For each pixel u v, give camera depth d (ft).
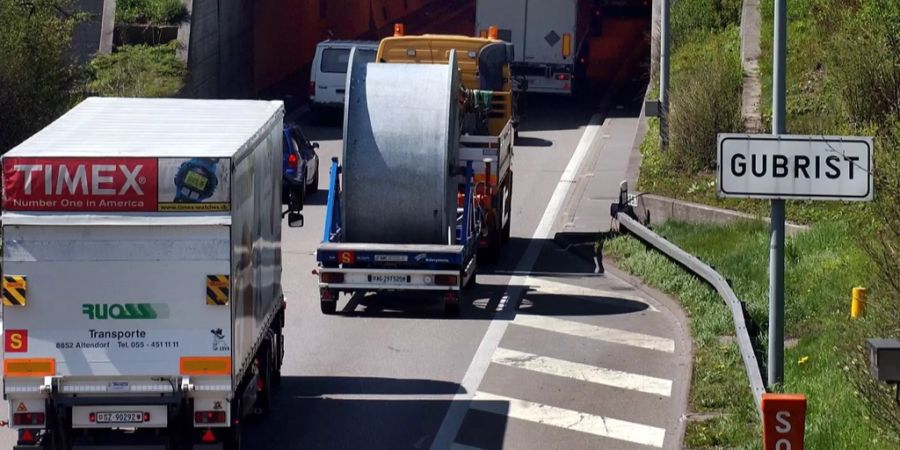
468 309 211.41
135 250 124.98
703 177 284.20
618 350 185.78
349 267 203.41
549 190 322.55
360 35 559.38
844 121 239.50
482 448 144.66
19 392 125.70
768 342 159.22
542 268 244.01
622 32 538.47
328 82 418.51
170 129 140.87
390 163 208.95
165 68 367.45
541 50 451.53
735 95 302.45
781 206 141.59
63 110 298.76
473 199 221.05
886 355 106.42
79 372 125.59
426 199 209.26
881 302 148.46
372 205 210.18
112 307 125.39
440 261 201.46
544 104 463.01
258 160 142.20
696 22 400.47
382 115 210.18
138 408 126.52
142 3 393.50
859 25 251.19
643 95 457.27
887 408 124.26
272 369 161.48
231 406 128.16
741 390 157.79
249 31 451.53
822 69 291.17
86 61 373.40
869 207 198.70
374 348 187.62
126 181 124.57
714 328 187.21
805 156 131.23
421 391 166.61
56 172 124.26
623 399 162.71
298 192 175.22
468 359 181.57
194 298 125.59
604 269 241.76
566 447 144.87
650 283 225.76
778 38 138.72
